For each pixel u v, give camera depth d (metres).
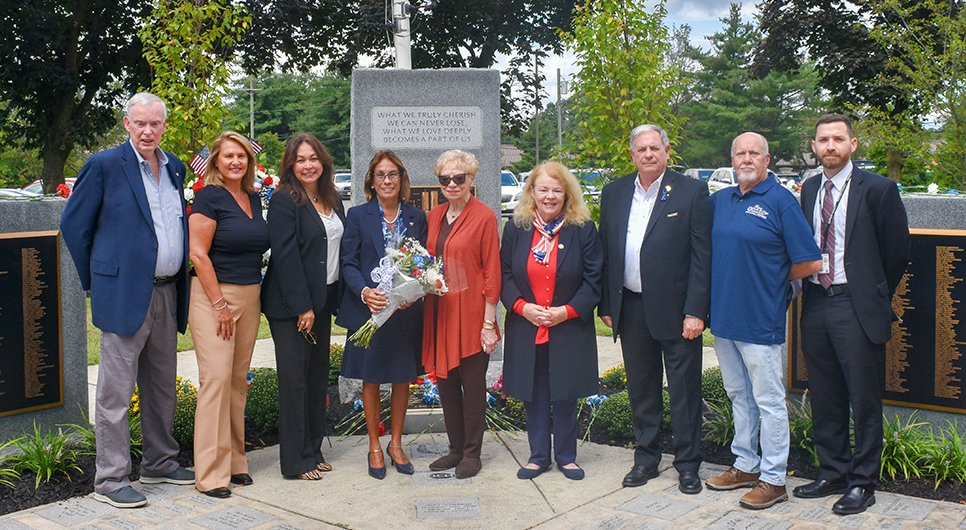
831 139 4.43
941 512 4.32
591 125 8.25
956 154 15.30
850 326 4.42
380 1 19.19
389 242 4.96
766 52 24.30
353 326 4.93
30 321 5.40
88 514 4.38
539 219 4.95
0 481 4.71
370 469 5.02
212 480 4.68
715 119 52.00
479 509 4.48
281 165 4.96
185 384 5.96
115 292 4.48
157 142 4.58
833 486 4.61
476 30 21.56
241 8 8.49
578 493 4.73
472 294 4.88
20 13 18.50
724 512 4.40
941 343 5.27
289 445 4.93
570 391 4.87
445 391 5.06
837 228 4.49
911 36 17.23
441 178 4.81
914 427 5.33
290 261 4.79
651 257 4.70
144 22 8.39
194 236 4.63
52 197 5.69
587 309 4.86
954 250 5.19
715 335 4.60
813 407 4.66
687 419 4.77
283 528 4.21
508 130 23.48
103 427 4.53
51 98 20.55
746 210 4.51
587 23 8.30
